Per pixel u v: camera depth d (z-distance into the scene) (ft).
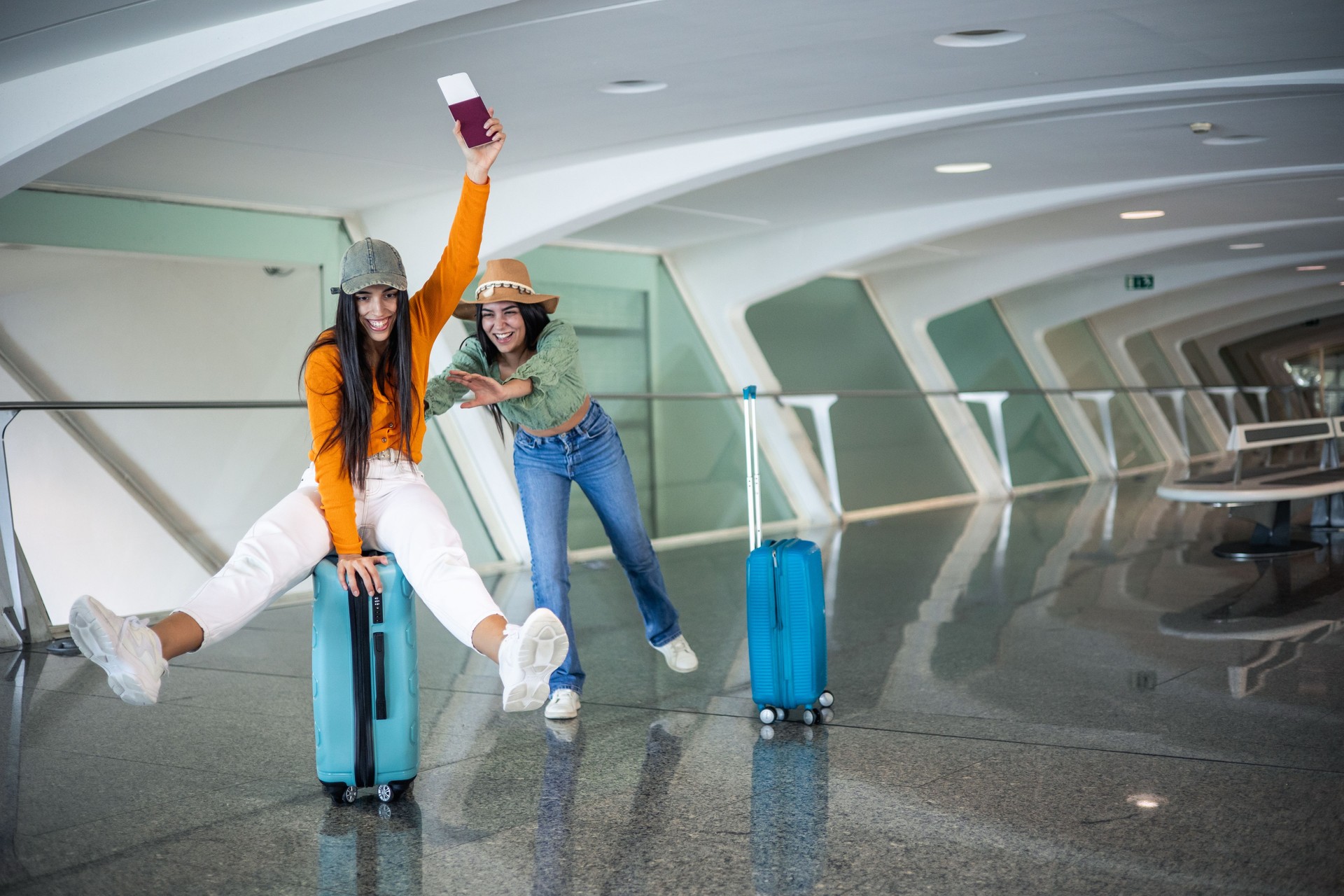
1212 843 9.20
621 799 10.64
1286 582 21.33
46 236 22.30
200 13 13.26
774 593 12.87
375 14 12.72
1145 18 14.47
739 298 34.68
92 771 11.68
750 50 15.29
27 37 13.73
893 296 42.88
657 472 32.96
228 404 21.56
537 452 13.48
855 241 31.91
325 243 26.55
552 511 13.56
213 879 8.99
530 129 19.47
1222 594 20.31
